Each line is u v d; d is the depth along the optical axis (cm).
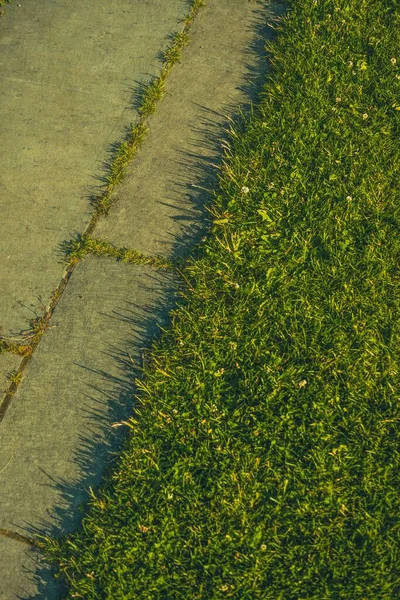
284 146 388
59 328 346
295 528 294
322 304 342
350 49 424
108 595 285
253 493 301
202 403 321
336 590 283
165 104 412
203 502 301
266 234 362
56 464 315
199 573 289
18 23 442
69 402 329
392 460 305
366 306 340
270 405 319
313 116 398
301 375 325
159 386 326
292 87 409
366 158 382
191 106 411
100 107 411
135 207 379
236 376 328
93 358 339
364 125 395
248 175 380
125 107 411
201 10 445
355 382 322
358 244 358
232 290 348
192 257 362
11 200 381
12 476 313
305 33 428
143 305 352
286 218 367
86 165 391
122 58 429
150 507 301
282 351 332
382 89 406
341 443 309
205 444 311
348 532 293
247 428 314
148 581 288
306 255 356
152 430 316
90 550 295
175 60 426
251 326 337
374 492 299
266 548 290
